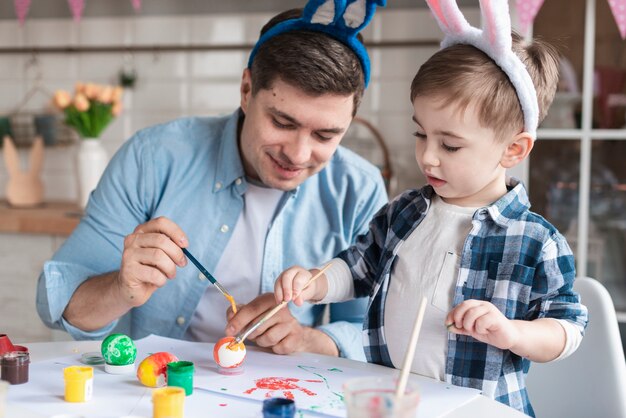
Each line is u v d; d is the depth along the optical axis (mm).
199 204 1512
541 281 1124
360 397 740
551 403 1342
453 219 1193
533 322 1070
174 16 3002
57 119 3127
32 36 3135
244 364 1170
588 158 2342
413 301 1182
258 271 1511
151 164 1508
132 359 1115
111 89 2848
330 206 1562
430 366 1151
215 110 3002
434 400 1015
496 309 1034
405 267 1211
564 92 2338
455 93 1097
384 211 1329
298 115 1227
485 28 1107
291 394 1016
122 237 1473
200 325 1521
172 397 897
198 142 1541
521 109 1136
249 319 1234
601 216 2344
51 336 2678
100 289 1291
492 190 1190
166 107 3039
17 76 3162
